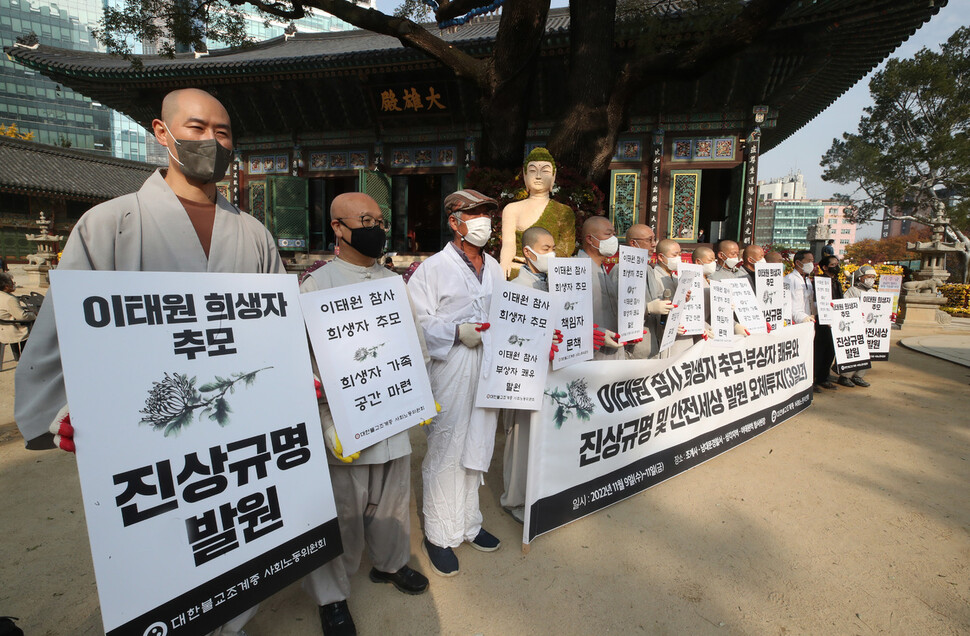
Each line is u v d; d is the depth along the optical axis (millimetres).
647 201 11336
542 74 10797
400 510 2275
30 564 2512
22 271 19141
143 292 1483
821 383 6074
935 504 3203
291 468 1794
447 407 2422
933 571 2523
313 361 2033
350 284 2041
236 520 1638
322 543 1866
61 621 2131
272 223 12812
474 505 2625
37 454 3904
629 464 3160
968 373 7051
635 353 3732
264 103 12992
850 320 5855
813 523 2955
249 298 1738
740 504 3162
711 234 16188
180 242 1715
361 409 2008
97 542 1331
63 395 1545
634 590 2365
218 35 8422
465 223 2402
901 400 5598
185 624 1496
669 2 7379
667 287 3795
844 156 33094
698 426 3682
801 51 9102
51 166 26188
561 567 2529
